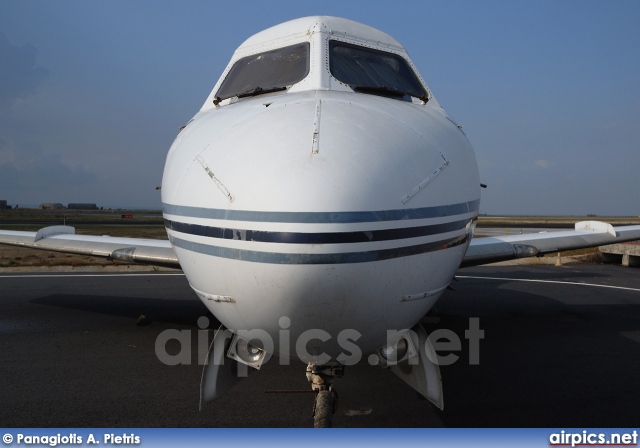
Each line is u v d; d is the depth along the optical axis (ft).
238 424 14.15
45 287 35.83
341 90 12.87
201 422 14.26
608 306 30.68
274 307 8.93
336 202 8.50
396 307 9.46
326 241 8.45
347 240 8.52
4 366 19.04
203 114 13.91
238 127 10.51
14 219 158.10
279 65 14.17
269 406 15.40
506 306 30.60
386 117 10.82
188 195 10.16
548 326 25.68
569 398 16.16
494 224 161.17
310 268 8.48
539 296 33.86
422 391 12.00
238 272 9.03
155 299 31.91
